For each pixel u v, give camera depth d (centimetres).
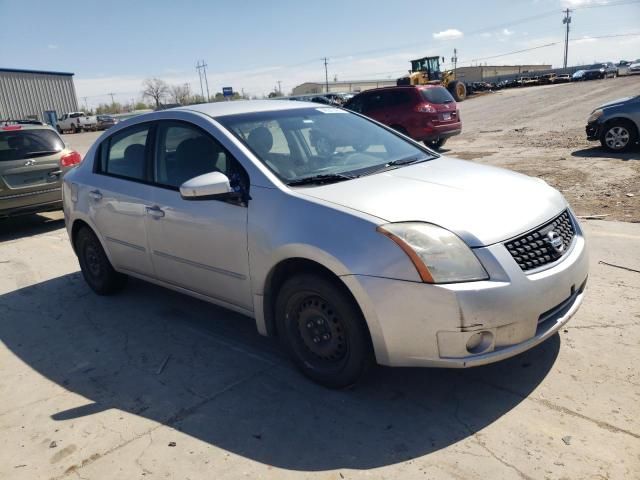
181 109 405
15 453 283
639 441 255
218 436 284
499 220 282
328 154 376
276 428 287
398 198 297
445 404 296
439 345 266
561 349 340
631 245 519
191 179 341
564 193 764
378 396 308
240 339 395
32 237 759
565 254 301
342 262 277
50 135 805
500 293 262
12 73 4188
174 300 478
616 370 313
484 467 246
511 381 312
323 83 10281
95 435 293
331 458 261
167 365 364
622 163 941
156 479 255
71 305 484
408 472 247
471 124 2002
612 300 403
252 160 337
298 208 303
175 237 378
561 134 1446
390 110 1343
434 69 3853
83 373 362
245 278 336
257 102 428
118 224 434
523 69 11981
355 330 288
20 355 395
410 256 264
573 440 259
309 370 323
